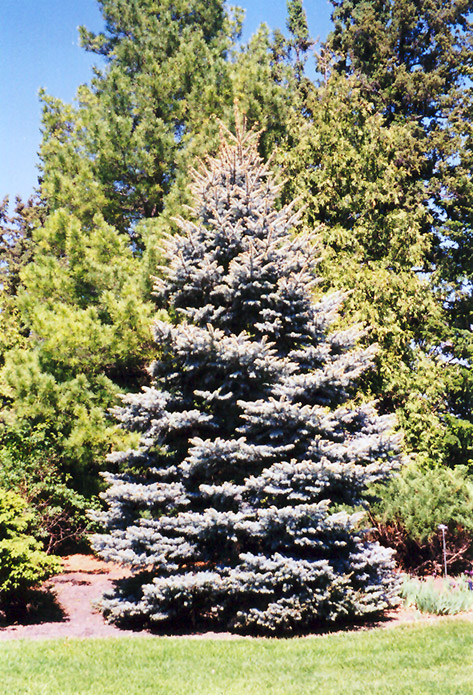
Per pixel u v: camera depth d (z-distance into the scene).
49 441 12.26
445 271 20.06
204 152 13.51
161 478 9.20
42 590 10.05
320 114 17.64
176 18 16.83
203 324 9.92
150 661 6.36
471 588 9.62
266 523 7.77
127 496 8.44
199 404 9.66
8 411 14.17
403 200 19.48
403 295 16.20
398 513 11.30
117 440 12.20
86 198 14.77
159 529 8.54
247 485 8.17
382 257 17.14
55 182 15.24
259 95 14.53
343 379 8.62
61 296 13.77
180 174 13.63
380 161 17.20
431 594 8.87
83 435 12.20
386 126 23.31
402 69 22.61
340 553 8.47
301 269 9.65
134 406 9.05
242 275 9.30
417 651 6.32
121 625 8.48
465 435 17.58
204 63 15.34
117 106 14.97
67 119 16.09
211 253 9.81
